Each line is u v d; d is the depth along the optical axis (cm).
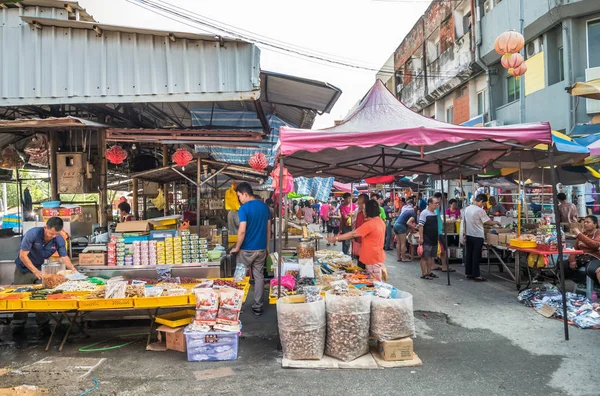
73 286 539
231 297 502
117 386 419
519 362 465
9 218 1258
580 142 909
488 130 532
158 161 1305
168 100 707
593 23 1259
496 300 739
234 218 997
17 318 587
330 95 848
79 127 738
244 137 804
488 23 1695
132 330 601
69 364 478
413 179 1703
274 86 826
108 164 1272
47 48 723
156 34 698
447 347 514
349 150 725
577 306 636
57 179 847
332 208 1934
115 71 714
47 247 604
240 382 424
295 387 411
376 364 457
